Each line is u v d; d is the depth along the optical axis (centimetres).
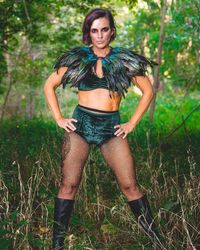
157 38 887
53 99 342
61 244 342
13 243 339
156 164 520
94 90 331
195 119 990
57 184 456
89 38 333
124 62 329
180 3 768
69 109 1191
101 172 505
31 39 830
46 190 429
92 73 330
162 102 1336
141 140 667
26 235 341
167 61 923
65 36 877
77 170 340
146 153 568
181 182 479
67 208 345
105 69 328
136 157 546
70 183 341
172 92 1515
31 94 1238
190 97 1374
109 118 333
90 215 412
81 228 393
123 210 399
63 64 336
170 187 444
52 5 802
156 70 790
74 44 900
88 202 437
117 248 365
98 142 335
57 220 344
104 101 331
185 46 874
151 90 339
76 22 862
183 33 859
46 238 353
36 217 398
